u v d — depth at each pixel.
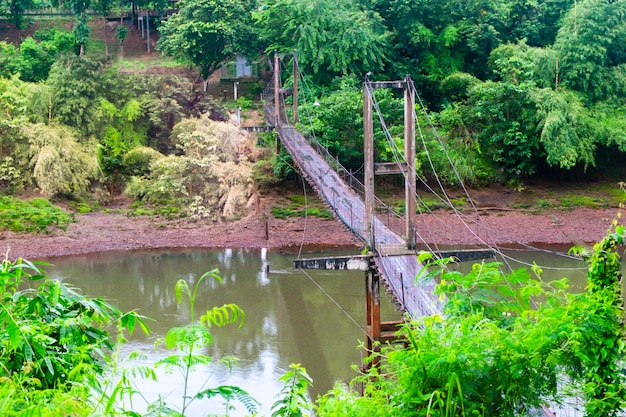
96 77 37.69
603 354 5.39
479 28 38.97
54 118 36.16
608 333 5.43
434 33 40.16
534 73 36.22
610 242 5.71
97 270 25.38
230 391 4.99
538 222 31.44
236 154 34.81
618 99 36.75
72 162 33.75
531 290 5.91
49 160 32.69
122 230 30.72
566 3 40.97
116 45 46.84
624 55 37.94
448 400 4.98
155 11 48.28
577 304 5.56
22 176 33.41
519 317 5.68
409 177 16.50
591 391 5.45
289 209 33.09
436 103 39.47
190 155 34.31
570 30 36.88
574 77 36.34
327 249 28.31
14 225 29.59
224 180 32.91
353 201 21.66
